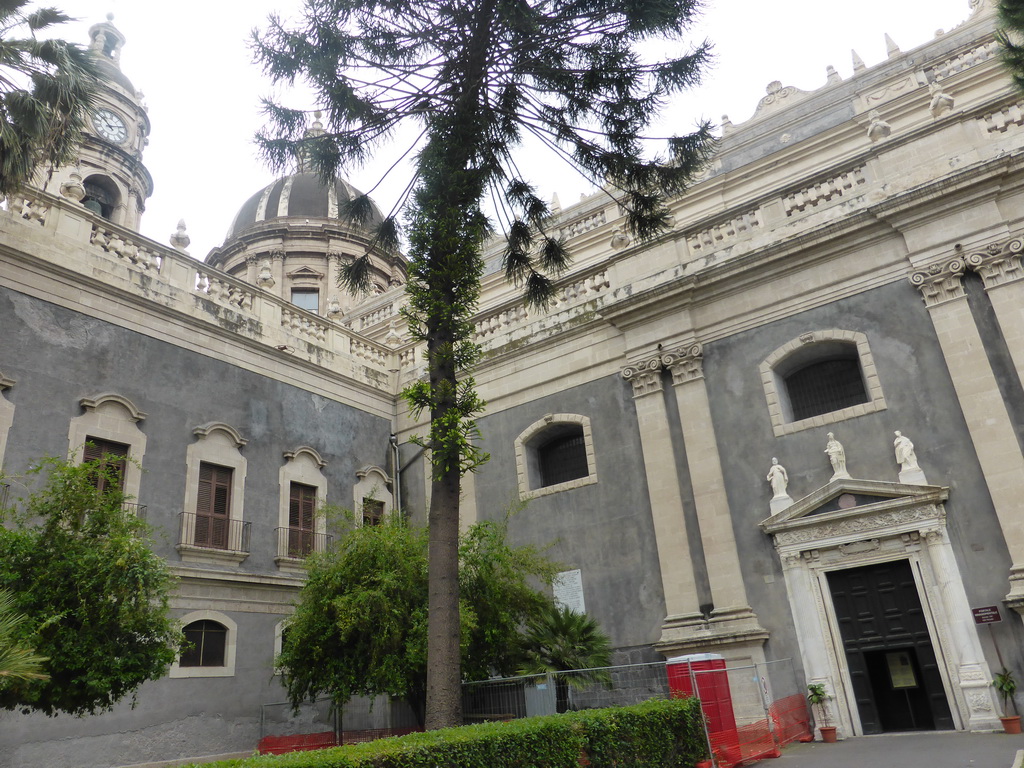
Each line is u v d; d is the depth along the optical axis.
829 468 17.16
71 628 10.38
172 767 13.47
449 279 12.95
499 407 22.78
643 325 20.59
